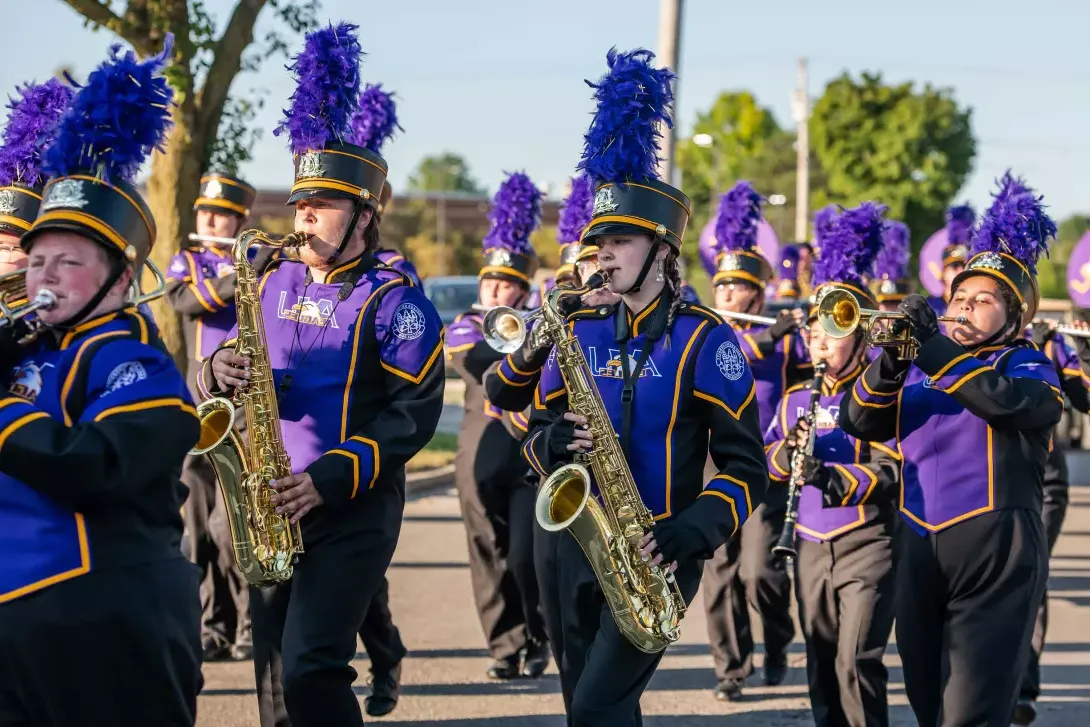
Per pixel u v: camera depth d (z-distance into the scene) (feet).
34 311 14.21
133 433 13.78
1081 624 35.32
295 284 20.20
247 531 18.72
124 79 14.51
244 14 44.96
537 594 28.27
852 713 23.00
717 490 17.34
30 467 13.44
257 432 19.07
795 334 30.96
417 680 28.35
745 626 27.99
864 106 128.88
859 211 25.04
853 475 22.81
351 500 19.16
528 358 19.15
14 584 13.91
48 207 14.21
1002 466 19.61
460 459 29.35
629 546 17.04
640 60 17.88
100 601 14.01
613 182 17.92
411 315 19.66
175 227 44.16
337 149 19.77
